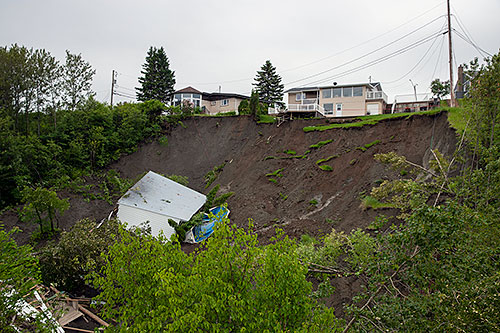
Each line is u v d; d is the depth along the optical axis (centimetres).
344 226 1972
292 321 741
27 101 3725
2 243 1043
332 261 1238
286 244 796
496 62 1141
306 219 2248
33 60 3631
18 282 969
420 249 797
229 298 682
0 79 3491
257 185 2923
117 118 4034
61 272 1777
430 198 1584
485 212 923
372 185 2200
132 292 823
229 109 5669
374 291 888
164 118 4141
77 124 3722
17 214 2691
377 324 811
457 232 755
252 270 773
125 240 882
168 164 3769
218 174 3478
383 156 1429
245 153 3503
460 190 1045
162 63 6550
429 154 2223
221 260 746
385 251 875
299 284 725
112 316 830
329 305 1410
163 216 2542
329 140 2995
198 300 720
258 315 696
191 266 851
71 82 3919
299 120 3488
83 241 1788
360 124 2888
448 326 670
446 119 2370
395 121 2708
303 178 2731
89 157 3547
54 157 3356
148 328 737
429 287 840
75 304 1644
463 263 738
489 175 1012
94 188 3225
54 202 2445
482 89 1179
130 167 3672
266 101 6544
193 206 2786
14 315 1036
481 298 671
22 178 2927
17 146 3055
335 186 2462
